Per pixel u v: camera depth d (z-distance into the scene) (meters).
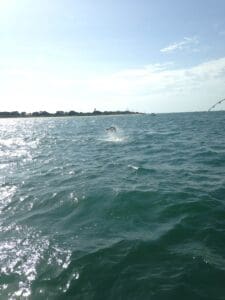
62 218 10.56
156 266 7.11
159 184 14.07
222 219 9.55
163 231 8.83
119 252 7.81
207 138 34.19
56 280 6.89
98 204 11.61
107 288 6.48
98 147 30.70
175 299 6.01
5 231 9.65
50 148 31.48
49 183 15.50
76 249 8.16
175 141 32.72
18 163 22.42
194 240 8.24
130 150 27.16
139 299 6.07
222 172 16.12
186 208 10.57
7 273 7.27
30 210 11.59
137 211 10.66
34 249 8.36
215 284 6.39
